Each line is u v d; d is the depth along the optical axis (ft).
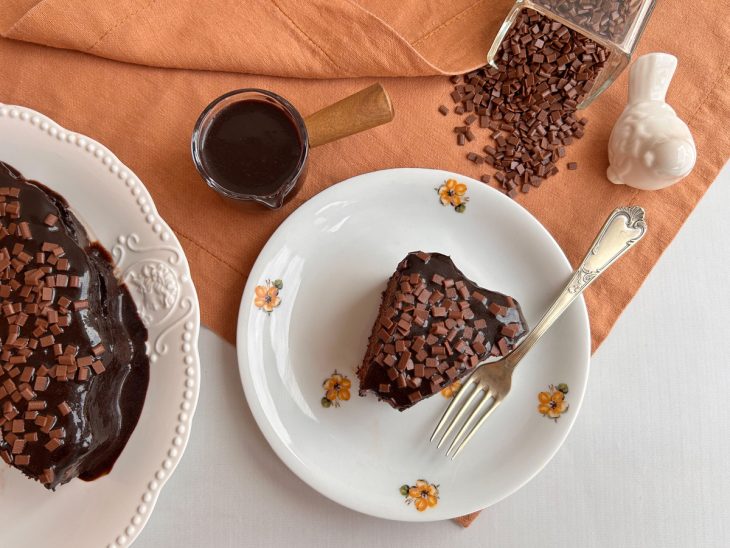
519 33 1.43
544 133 1.44
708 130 1.45
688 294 1.47
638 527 1.43
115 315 1.28
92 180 1.30
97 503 1.27
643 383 1.45
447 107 1.45
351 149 1.44
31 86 1.42
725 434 1.45
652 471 1.44
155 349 1.29
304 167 1.31
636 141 1.35
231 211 1.41
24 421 1.15
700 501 1.44
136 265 1.30
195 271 1.40
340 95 1.44
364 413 1.38
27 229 1.19
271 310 1.37
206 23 1.39
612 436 1.45
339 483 1.35
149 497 1.26
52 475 1.16
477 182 1.38
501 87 1.45
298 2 1.38
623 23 1.32
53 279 1.17
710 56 1.46
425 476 1.36
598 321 1.43
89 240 1.30
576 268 1.44
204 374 1.40
